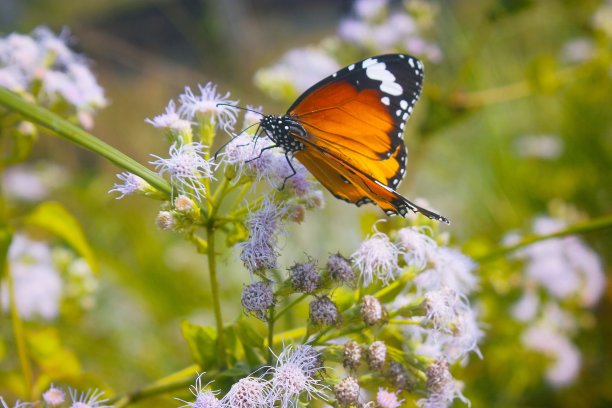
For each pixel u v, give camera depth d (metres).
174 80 0.90
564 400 0.60
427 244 0.42
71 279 0.55
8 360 0.53
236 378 0.41
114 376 0.61
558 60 0.85
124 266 0.67
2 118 0.45
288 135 0.41
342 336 0.41
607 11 0.67
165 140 0.42
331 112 0.43
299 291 0.41
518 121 0.84
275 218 0.41
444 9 0.78
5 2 1.01
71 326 0.60
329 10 1.24
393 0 0.75
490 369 0.57
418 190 0.79
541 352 0.57
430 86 0.62
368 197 0.44
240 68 0.96
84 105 0.47
